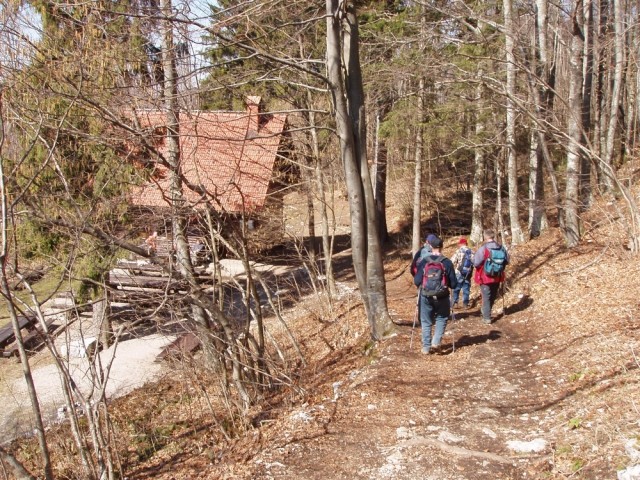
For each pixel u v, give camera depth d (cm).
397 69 1396
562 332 857
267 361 862
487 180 2425
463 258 1168
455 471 504
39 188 769
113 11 703
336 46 836
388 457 541
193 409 944
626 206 1529
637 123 2520
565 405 602
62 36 743
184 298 784
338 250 2517
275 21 1052
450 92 1536
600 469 450
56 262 749
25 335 1584
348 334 1173
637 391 569
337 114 867
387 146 2070
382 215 2512
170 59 747
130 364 1238
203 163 1012
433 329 970
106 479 664
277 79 854
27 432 1038
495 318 1038
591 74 1819
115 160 838
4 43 710
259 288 1755
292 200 1970
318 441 600
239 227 935
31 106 745
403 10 1659
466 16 1267
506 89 1312
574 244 1359
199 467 688
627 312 852
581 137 1339
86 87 749
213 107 1023
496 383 707
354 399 703
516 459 512
